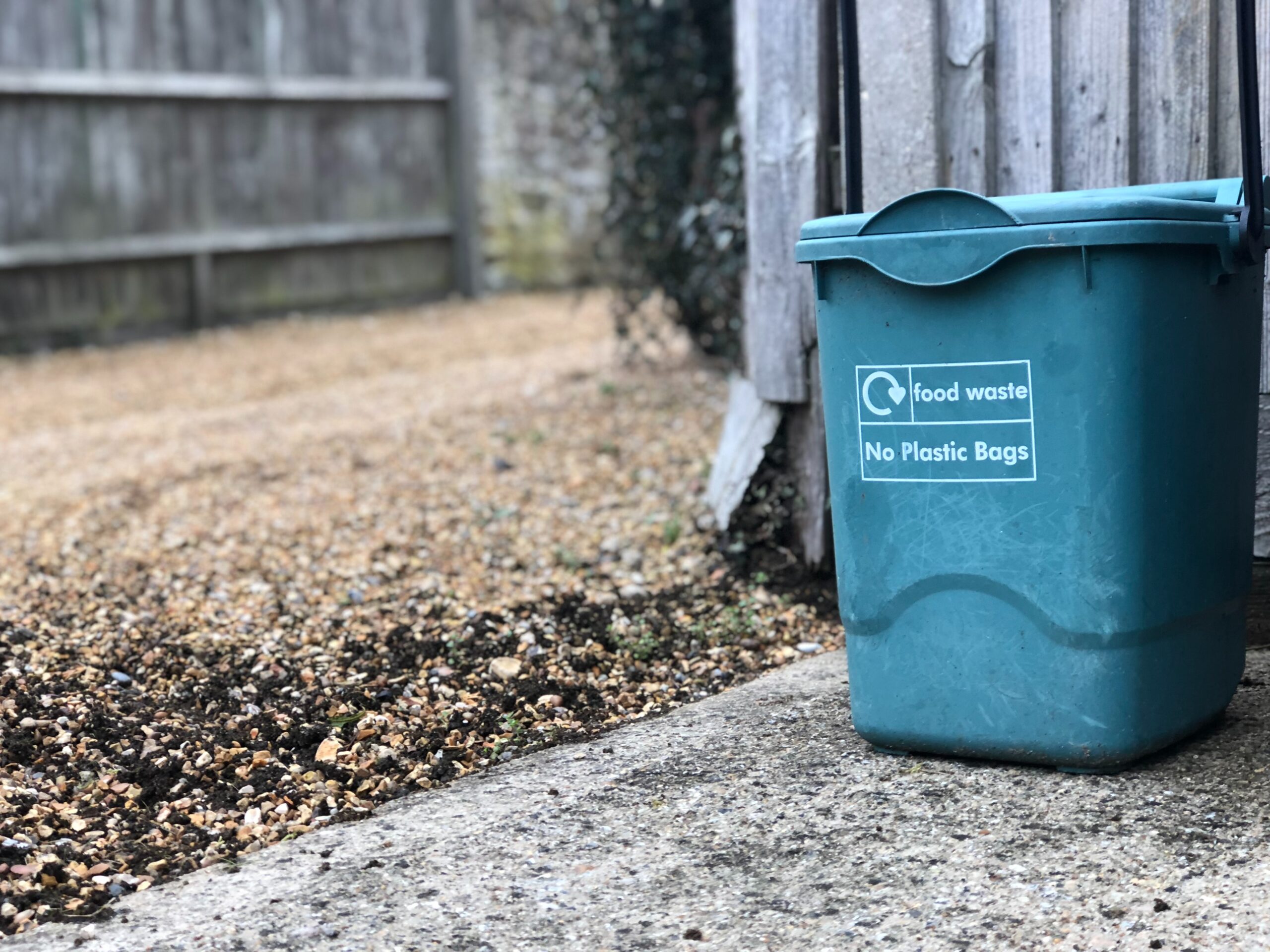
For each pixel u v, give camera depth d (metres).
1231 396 1.28
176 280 4.57
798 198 1.73
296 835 1.23
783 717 1.41
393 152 5.07
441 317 4.85
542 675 1.57
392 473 2.42
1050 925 1.03
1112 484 1.19
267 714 1.47
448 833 1.21
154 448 2.84
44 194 4.20
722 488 1.93
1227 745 1.28
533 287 5.48
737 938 1.04
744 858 1.14
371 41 4.95
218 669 1.59
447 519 2.13
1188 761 1.25
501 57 5.29
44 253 4.20
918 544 1.26
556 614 1.73
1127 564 1.19
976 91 1.57
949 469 1.24
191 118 4.52
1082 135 1.53
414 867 1.15
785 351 1.77
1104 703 1.21
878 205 1.65
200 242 4.56
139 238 4.43
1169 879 1.07
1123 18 1.49
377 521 2.15
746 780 1.28
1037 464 1.21
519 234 5.43
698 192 2.66
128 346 4.40
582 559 1.94
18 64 4.09
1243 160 1.23
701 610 1.75
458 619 1.73
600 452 2.43
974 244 1.19
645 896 1.10
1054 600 1.21
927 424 1.24
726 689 1.54
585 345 3.84
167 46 4.42
